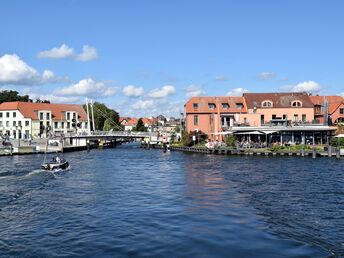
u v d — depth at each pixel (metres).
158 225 21.95
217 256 17.12
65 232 20.88
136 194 32.12
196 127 106.62
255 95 106.38
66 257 17.17
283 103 101.69
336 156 66.81
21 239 19.75
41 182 39.72
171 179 41.53
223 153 80.50
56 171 50.06
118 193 32.75
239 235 20.03
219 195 30.88
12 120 129.75
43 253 17.70
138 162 66.38
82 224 22.44
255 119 100.94
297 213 24.62
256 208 26.03
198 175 44.47
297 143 84.19
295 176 42.44
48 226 22.11
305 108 100.25
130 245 18.61
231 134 88.06
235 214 24.39
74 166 58.78
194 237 19.72
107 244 18.80
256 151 75.31
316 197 29.78
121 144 166.62
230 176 42.84
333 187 34.53
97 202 28.81
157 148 121.75
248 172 46.66
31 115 130.25
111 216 24.27
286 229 21.11
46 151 90.81
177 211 25.33
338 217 23.66
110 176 45.19
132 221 22.94
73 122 131.25
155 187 35.84
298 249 18.03
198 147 92.06
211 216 23.89
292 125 86.94
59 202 28.94
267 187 34.72
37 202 28.97
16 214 25.06
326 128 83.69
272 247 18.27
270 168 51.19
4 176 44.34
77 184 38.28
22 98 161.00
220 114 104.69
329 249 18.06
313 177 41.50
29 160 69.50
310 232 20.62
